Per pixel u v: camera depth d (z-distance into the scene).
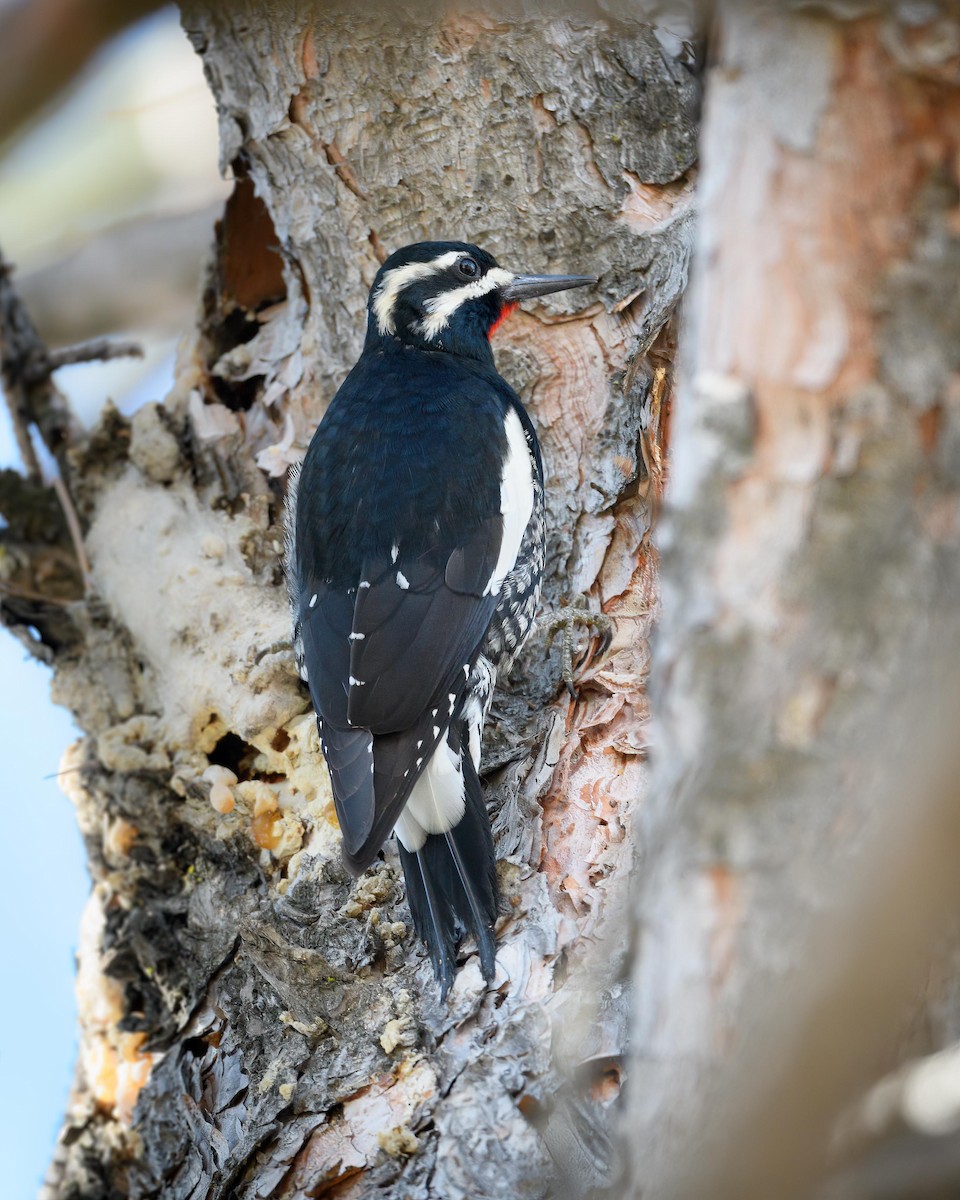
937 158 5.54
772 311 5.75
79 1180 10.66
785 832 5.57
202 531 11.86
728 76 5.93
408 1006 8.73
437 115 11.67
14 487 12.94
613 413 11.29
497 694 10.70
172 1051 9.83
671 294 11.14
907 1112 5.41
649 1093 5.95
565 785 9.81
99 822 11.28
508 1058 8.24
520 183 11.60
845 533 5.62
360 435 10.98
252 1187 8.44
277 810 10.37
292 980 9.07
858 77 5.59
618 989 8.28
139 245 17.69
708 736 5.79
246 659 10.84
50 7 11.51
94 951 11.13
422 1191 7.96
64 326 17.81
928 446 5.54
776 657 5.68
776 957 5.52
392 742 9.57
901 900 5.33
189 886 10.62
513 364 11.64
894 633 5.50
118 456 12.60
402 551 10.39
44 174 17.34
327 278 12.08
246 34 11.82
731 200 5.88
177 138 17.52
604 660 10.65
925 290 5.54
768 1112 5.41
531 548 10.86
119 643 11.74
